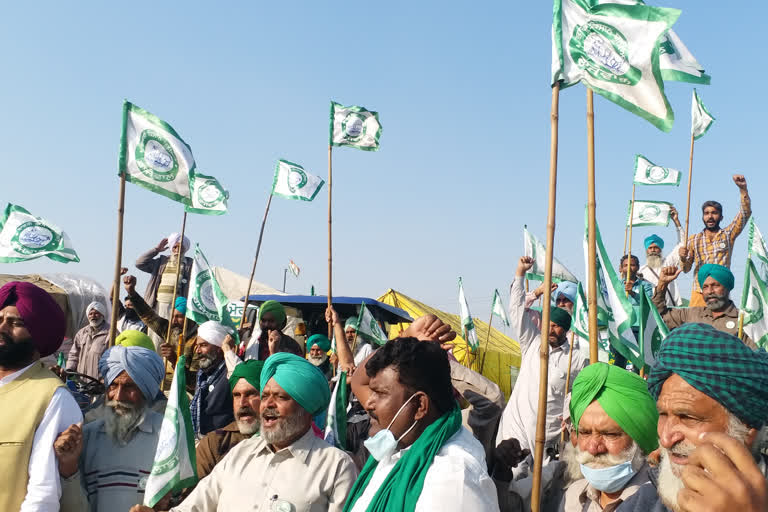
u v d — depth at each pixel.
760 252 7.02
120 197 5.32
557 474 3.67
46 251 7.68
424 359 2.75
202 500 3.80
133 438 4.14
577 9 3.48
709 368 1.88
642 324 4.34
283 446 3.79
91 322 9.72
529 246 8.26
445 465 2.50
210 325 6.50
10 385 3.78
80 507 3.74
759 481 1.05
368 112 8.84
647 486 2.19
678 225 10.52
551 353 6.11
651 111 3.30
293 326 12.93
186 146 5.75
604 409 3.01
